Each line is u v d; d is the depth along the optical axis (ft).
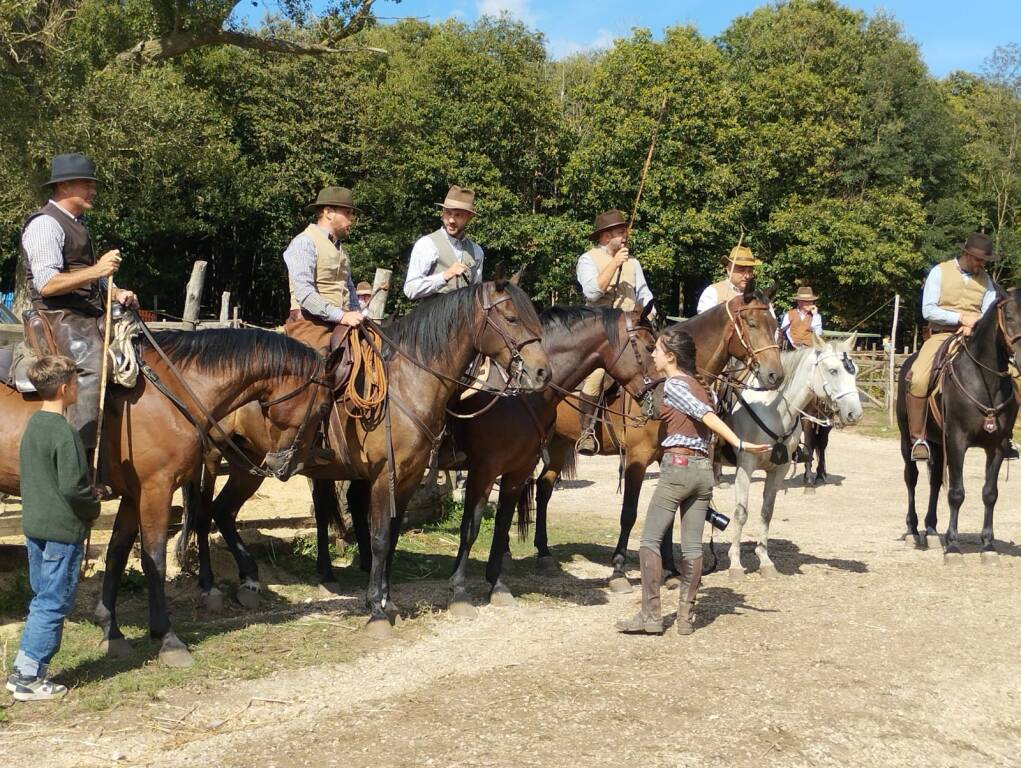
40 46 63.87
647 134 101.09
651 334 24.20
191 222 96.48
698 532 21.88
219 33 75.82
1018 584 27.66
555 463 29.94
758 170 105.19
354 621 22.66
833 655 20.49
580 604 25.11
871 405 89.20
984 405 29.55
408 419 21.56
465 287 21.93
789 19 130.41
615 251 28.25
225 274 115.24
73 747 14.93
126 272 102.68
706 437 21.81
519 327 21.21
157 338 19.42
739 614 23.88
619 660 19.88
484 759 14.70
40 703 16.61
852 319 119.24
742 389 26.99
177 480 19.11
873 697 17.97
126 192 80.53
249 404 22.41
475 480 23.81
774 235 107.86
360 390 21.40
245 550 24.26
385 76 130.00
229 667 18.85
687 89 103.40
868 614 24.02
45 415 16.53
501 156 108.99
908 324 125.90
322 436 21.58
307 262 22.44
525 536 27.09
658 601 21.89
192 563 25.50
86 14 68.54
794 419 27.71
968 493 47.65
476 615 23.45
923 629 22.77
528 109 108.17
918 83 126.93
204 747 15.05
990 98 146.61
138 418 18.65
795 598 25.63
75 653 19.24
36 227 17.97
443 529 35.06
